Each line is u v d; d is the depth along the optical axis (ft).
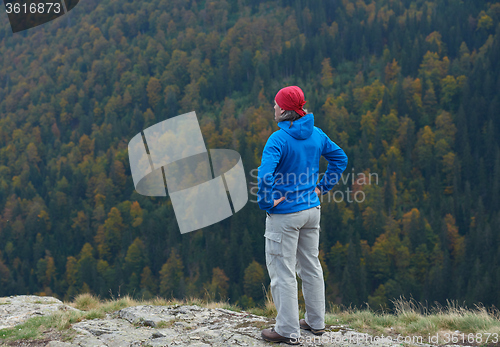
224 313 10.45
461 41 490.90
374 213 319.68
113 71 605.31
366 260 296.71
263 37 610.65
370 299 263.49
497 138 379.76
